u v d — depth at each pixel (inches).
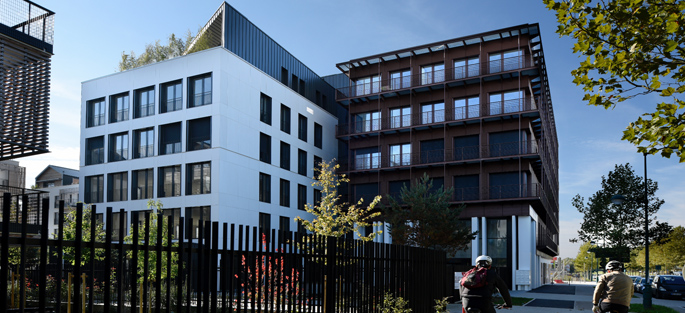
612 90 235.3
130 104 1465.3
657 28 209.0
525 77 1540.4
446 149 1626.5
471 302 281.3
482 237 1530.5
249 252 238.4
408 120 1710.1
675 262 2267.5
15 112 514.0
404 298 439.2
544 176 1860.2
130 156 1443.2
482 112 1579.7
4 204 143.3
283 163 1590.8
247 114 1423.5
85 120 1536.7
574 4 225.0
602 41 224.2
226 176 1322.6
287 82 1672.0
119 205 1441.9
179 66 1400.1
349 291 342.0
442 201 1109.7
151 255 583.5
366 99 1781.5
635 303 909.2
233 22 1445.6
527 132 1589.6
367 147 1776.6
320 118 1806.1
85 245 162.6
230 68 1375.5
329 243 320.2
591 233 1600.6
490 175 1573.6
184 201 1334.9
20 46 517.0
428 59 1696.6
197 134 1358.3
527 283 1450.5
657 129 209.0
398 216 1105.4
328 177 858.8
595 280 3481.8
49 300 629.9
